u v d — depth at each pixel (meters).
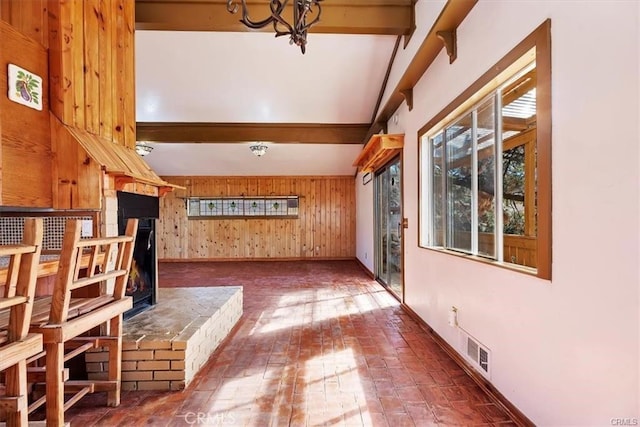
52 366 1.40
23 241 1.16
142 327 2.29
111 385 1.82
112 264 2.14
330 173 7.91
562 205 1.36
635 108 1.04
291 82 4.46
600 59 1.17
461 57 2.32
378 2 3.04
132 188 2.43
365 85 4.52
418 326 3.16
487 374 1.96
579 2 1.26
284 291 4.71
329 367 2.29
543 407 1.48
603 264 1.17
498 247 2.03
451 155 2.73
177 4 3.03
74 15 2.07
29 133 1.87
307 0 1.53
